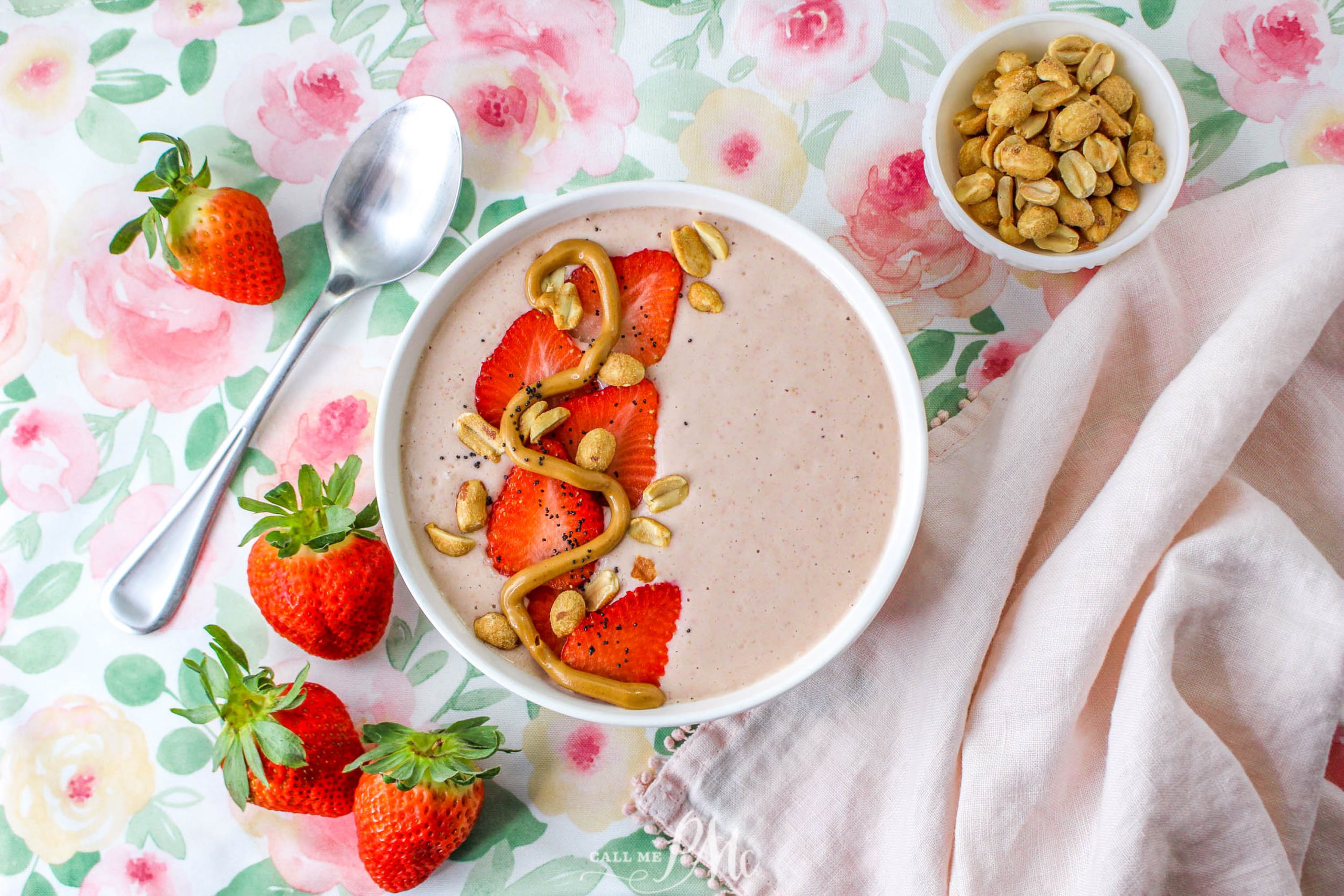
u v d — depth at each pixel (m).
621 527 0.51
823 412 0.52
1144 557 0.53
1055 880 0.54
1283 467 0.57
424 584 0.52
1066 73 0.54
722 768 0.56
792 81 0.57
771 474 0.52
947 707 0.54
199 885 0.56
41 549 0.57
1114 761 0.53
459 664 0.56
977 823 0.53
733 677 0.52
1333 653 0.52
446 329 0.53
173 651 0.56
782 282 0.53
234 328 0.57
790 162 0.57
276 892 0.56
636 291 0.53
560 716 0.56
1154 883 0.52
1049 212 0.54
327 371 0.57
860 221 0.57
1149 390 0.57
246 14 0.57
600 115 0.57
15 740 0.56
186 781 0.56
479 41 0.57
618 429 0.52
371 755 0.53
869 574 0.52
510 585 0.51
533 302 0.52
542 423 0.52
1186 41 0.57
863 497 0.52
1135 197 0.55
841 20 0.57
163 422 0.57
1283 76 0.57
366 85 0.57
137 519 0.57
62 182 0.57
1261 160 0.57
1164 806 0.52
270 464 0.57
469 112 0.57
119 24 0.58
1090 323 0.55
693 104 0.57
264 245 0.56
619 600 0.52
